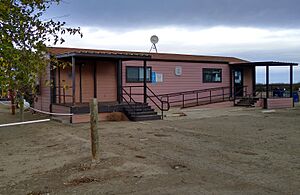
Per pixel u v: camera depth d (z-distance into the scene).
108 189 5.18
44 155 7.98
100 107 15.15
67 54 14.62
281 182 5.46
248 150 8.08
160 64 20.73
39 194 5.09
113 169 6.25
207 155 7.53
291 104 23.06
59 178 5.88
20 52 5.43
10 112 20.47
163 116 16.28
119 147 8.55
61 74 17.17
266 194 4.89
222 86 23.61
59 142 9.73
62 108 15.55
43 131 12.16
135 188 5.21
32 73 5.59
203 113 18.12
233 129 11.86
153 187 5.24
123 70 19.22
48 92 17.53
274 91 26.33
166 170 6.21
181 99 21.61
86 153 7.79
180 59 21.78
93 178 5.74
